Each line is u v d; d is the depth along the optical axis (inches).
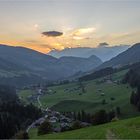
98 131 3225.9
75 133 3299.7
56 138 3004.4
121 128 3265.3
